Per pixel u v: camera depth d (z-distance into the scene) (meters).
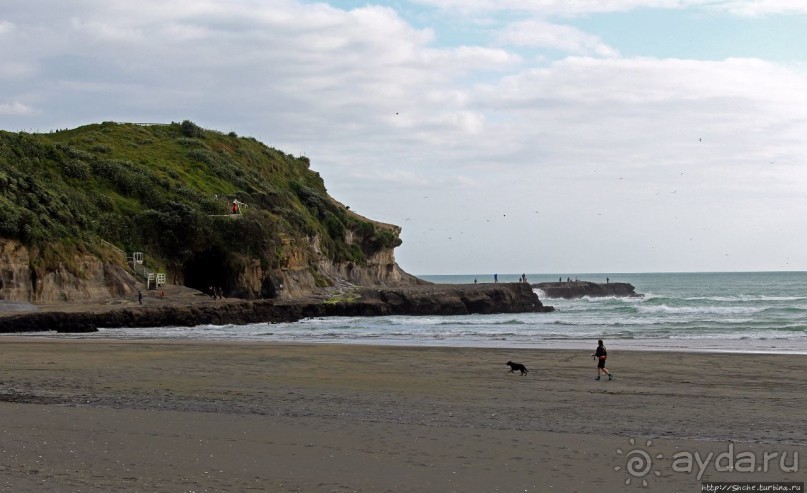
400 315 87.31
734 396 23.83
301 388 25.22
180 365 32.12
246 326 65.50
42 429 17.66
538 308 98.81
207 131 124.44
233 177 107.88
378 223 127.00
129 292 71.81
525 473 14.25
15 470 14.04
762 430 18.23
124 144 107.25
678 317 80.50
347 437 17.12
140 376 28.19
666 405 21.98
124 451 15.64
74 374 28.58
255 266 84.38
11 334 54.38
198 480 13.62
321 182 137.75
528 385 26.34
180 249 82.81
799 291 174.25
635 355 37.69
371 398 23.09
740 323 67.75
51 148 85.44
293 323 70.62
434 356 36.88
